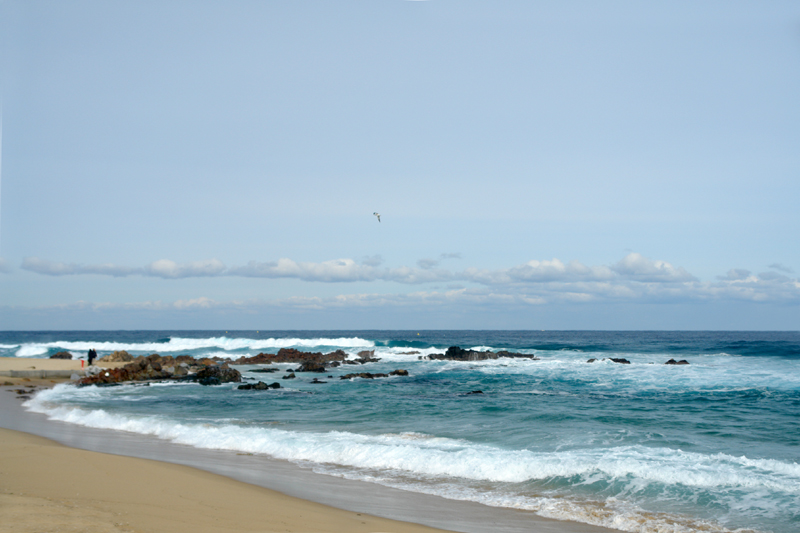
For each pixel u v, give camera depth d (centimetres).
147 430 1772
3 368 3709
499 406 2281
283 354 4919
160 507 869
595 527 934
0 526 671
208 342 7394
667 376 3500
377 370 4288
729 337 12794
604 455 1388
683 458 1362
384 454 1385
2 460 1148
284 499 1019
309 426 1831
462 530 893
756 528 932
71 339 11912
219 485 1084
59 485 963
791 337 12938
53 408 2270
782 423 1862
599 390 2919
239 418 2011
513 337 12850
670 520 967
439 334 16675
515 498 1085
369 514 956
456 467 1284
